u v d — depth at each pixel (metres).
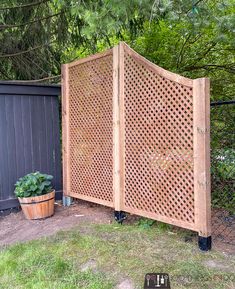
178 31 5.66
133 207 4.03
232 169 4.41
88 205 5.08
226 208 4.68
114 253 3.21
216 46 6.03
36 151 5.11
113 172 4.25
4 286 2.73
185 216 3.45
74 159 4.96
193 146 3.31
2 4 5.86
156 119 3.70
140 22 5.72
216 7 4.80
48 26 6.52
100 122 4.46
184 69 6.28
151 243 3.43
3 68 6.89
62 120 5.09
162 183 3.67
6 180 4.79
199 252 3.21
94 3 3.74
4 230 4.16
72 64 4.86
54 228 4.07
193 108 3.28
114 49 4.13
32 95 5.05
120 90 4.08
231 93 6.38
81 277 2.78
